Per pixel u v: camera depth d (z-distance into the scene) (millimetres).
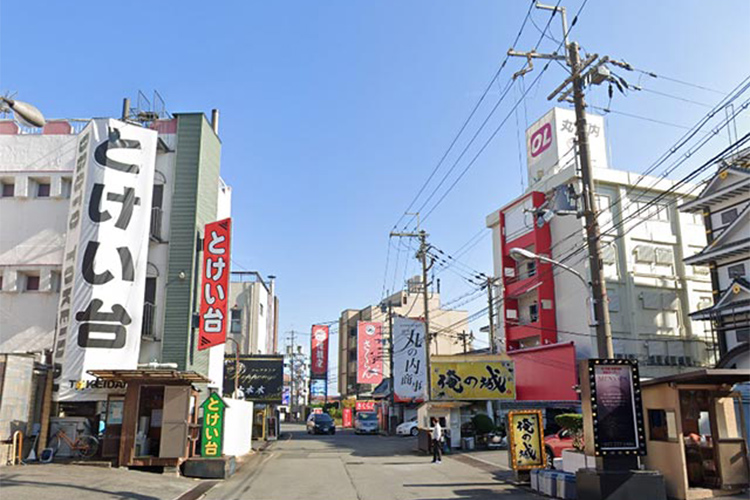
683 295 39375
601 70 15867
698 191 40500
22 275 24656
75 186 23797
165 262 24734
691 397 14359
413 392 45438
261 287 53594
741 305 28781
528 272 41500
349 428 67625
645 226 39312
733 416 14078
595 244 15461
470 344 60281
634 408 12930
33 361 19875
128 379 18375
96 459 19219
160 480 16406
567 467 16344
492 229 48812
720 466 13672
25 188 25031
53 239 24703
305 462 23656
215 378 29359
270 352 64312
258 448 30797
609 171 38750
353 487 16547
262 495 14992
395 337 46344
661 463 13859
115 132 23719
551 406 36094
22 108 11180
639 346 36969
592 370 13023
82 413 22484
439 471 20453
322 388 76562
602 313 15016
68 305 22406
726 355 28531
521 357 39656
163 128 26312
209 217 27062
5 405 18203
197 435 20625
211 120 30172
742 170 29984
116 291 22500
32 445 19578
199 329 24422
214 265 24953
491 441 31594
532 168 43375
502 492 15680
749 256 30094
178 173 25531
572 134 41438
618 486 12336
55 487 13742
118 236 22938
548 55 16578
